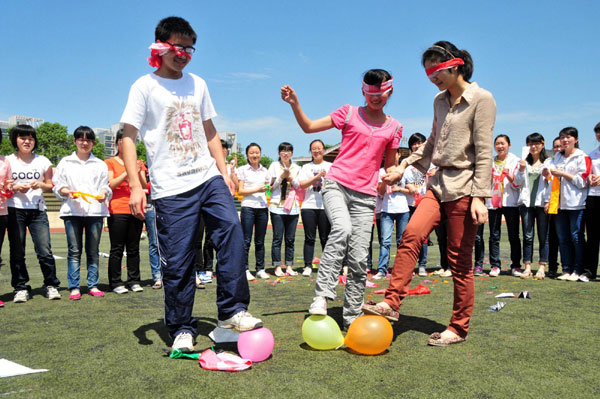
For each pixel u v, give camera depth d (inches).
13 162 182.7
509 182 238.7
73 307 166.4
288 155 244.2
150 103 112.4
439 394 85.0
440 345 115.7
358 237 131.0
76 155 187.6
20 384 90.2
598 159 223.8
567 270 230.7
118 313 156.1
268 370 97.9
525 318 144.0
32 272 253.0
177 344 109.9
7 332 130.7
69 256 184.4
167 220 112.5
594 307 160.6
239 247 111.4
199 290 200.8
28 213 179.5
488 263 305.6
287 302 173.6
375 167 131.6
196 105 117.0
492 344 116.6
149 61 114.0
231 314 109.8
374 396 83.9
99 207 189.0
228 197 115.5
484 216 112.2
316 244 432.8
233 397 83.4
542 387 88.7
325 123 131.0
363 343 105.8
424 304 167.5
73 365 101.7
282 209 248.2
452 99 120.8
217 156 125.7
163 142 112.7
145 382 91.1
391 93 128.6
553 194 225.0
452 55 115.3
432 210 120.9
